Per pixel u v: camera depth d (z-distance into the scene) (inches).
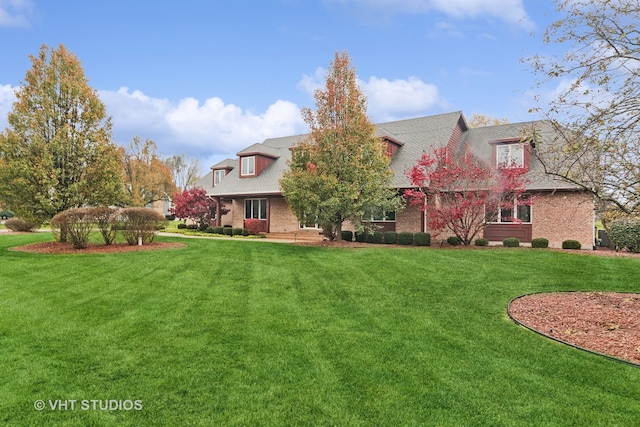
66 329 203.8
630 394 137.9
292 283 317.1
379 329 208.1
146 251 488.1
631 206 231.5
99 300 260.8
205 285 307.1
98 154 538.0
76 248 507.8
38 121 515.2
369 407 129.6
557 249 574.2
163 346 181.8
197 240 658.2
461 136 819.4
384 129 880.9
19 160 498.9
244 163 982.4
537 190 623.5
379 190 583.5
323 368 159.2
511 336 197.3
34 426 117.9
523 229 644.7
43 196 506.9
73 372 153.7
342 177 586.2
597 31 229.1
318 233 821.9
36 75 530.9
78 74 553.3
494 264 396.8
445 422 121.1
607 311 238.7
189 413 125.5
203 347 181.0
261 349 179.2
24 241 608.7
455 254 466.0
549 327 211.5
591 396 136.6
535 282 322.7
